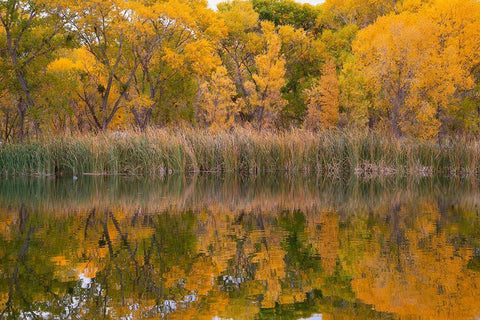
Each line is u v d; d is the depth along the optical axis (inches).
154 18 1039.6
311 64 1676.9
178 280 217.5
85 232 321.4
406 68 967.0
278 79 1368.1
